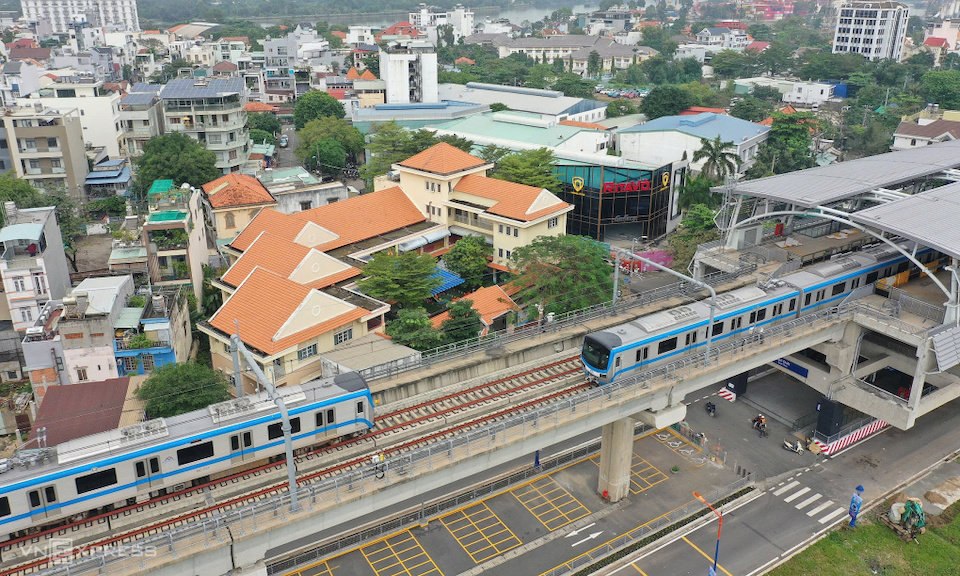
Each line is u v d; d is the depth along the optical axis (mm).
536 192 84500
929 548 53625
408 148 113250
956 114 144625
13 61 176250
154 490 39938
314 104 160000
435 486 42594
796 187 69500
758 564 51719
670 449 65000
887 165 78062
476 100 173875
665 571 51031
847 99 195625
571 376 56500
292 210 100938
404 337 63625
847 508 57719
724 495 58750
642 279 87375
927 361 58469
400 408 51531
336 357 60562
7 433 64188
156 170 110438
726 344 56281
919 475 61938
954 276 58562
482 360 56875
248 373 62375
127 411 52875
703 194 109250
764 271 70312
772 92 199000
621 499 58125
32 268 71188
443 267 86312
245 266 74750
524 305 72562
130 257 78438
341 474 43281
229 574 37875
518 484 59969
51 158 111938
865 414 69062
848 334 63406
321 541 52188
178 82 130750
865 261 67562
